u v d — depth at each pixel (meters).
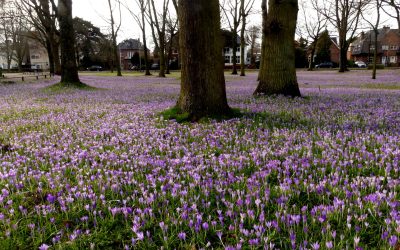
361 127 6.57
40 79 32.91
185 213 3.05
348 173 4.23
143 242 2.79
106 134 6.69
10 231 2.93
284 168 4.42
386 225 2.86
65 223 3.11
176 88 20.09
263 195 3.55
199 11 7.60
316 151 5.10
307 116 8.12
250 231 2.90
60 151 5.31
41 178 4.20
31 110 10.29
